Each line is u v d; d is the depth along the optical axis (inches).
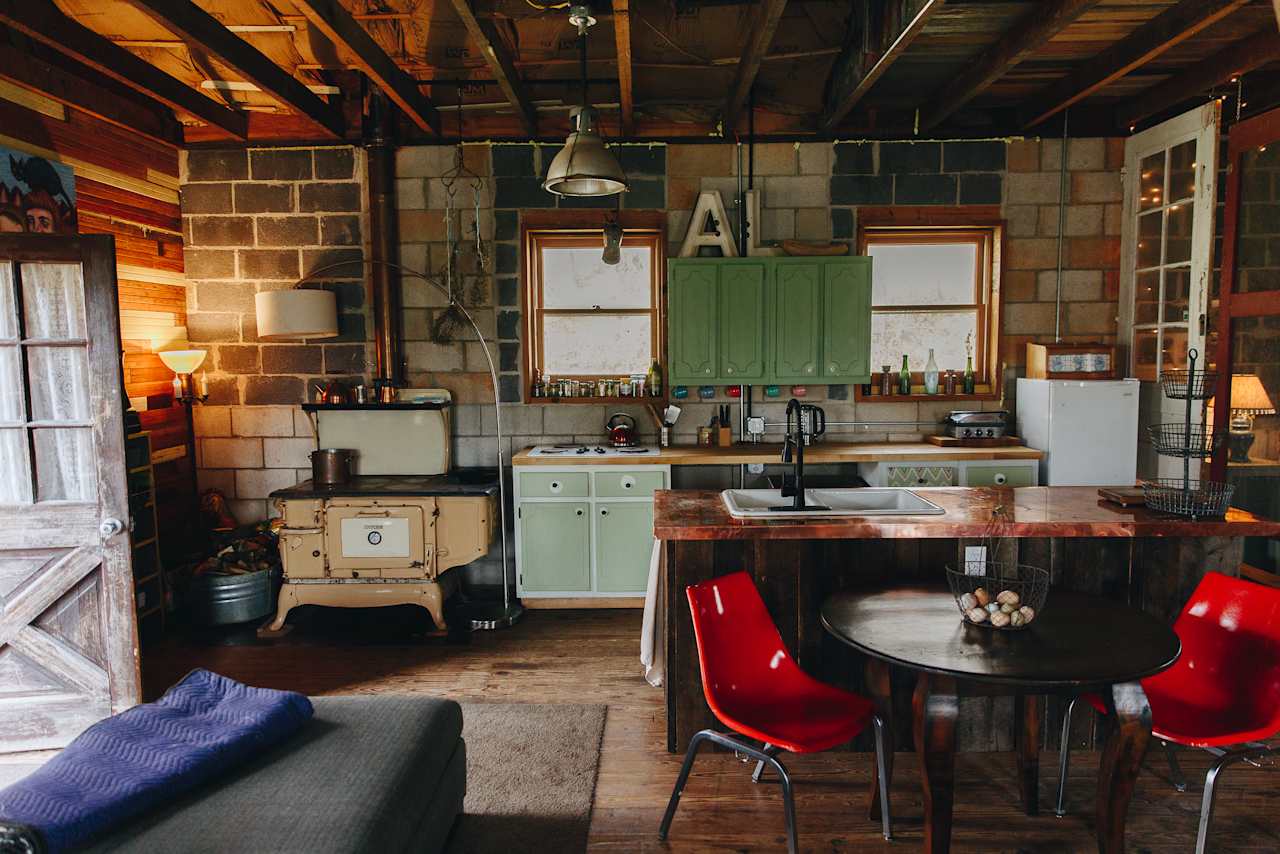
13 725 126.1
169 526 191.3
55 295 123.7
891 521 116.8
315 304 190.2
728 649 98.1
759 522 118.6
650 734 128.1
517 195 201.0
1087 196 201.9
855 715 93.4
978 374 208.4
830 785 112.3
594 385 205.2
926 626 92.1
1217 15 132.6
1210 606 100.3
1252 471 166.9
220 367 203.9
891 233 205.2
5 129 143.5
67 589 126.3
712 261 191.8
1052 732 121.7
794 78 191.2
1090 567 120.4
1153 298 190.7
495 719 133.2
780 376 194.7
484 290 203.0
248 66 147.6
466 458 206.4
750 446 199.6
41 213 150.3
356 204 200.7
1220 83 168.4
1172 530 115.4
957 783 113.0
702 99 197.2
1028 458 185.5
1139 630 90.8
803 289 192.5
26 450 124.1
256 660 160.6
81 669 127.3
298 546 173.6
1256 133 159.2
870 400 205.5
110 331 124.3
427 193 201.0
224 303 202.8
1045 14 136.9
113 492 125.9
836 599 102.3
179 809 72.6
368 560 173.8
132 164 181.3
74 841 65.4
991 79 162.1
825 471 200.5
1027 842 98.9
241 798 74.7
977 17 144.7
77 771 73.6
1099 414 184.5
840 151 200.5
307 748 85.1
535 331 205.9
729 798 109.3
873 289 207.5
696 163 200.8
